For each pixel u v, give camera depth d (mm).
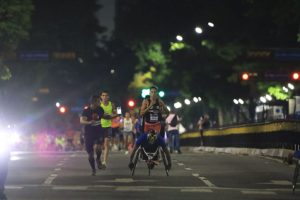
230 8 120875
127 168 46750
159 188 34312
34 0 164125
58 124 119438
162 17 149500
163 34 151625
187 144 120125
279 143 59188
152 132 39625
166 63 153500
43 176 40938
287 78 112312
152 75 160250
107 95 46781
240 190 33688
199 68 137625
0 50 90750
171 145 75625
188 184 36344
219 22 121750
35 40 157250
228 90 136875
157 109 40062
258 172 43750
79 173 42969
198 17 136500
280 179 39406
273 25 116438
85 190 33375
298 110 80750
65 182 37312
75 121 159250
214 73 137375
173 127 75438
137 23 154500
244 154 68375
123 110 151250
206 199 30078
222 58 127750
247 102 135500
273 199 30359
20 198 30219
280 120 58781
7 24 88312
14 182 37375
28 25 90938
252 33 118625
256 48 104188
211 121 165500
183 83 143250
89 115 42188
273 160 55000
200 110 169000
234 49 120312
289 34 115312
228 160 55000
